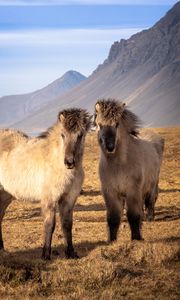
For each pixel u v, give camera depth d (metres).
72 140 10.76
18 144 12.23
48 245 11.05
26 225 16.59
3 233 15.07
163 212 18.42
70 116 10.83
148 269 9.69
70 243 11.30
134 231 12.03
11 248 12.77
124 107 11.88
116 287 8.71
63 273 9.30
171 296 8.27
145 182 13.34
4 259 9.96
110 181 11.93
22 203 21.81
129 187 11.94
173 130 63.72
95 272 9.19
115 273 9.24
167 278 9.18
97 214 18.47
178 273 9.45
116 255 10.46
